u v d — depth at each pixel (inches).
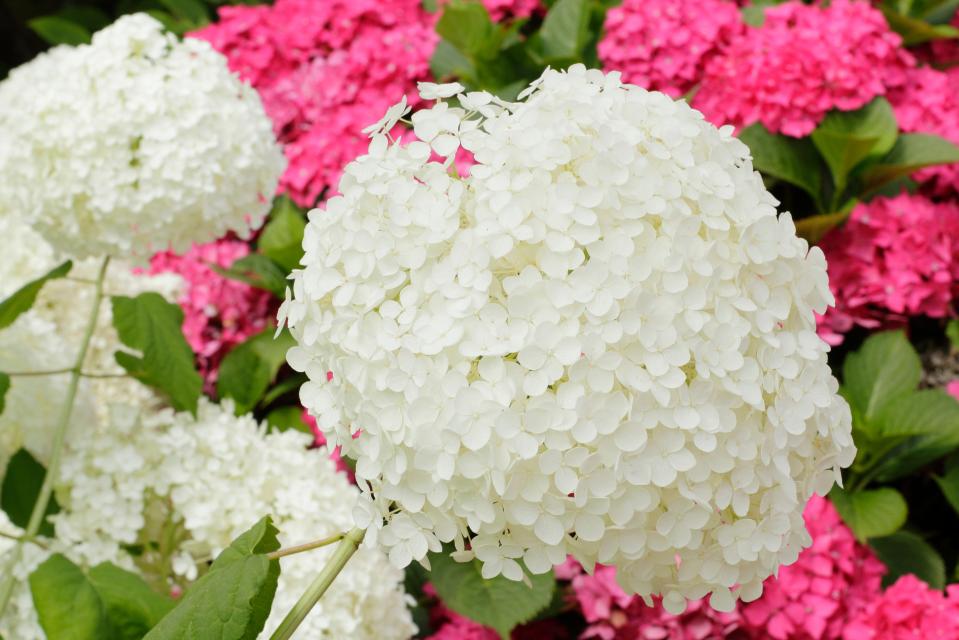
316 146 56.7
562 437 35.0
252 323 57.1
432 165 36.4
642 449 35.2
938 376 53.7
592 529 35.3
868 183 54.1
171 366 47.7
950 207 53.7
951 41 58.0
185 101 46.6
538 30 59.9
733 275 35.9
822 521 48.6
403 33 58.0
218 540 46.1
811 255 37.0
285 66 59.4
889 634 46.4
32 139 46.5
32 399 48.5
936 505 53.4
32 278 53.9
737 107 53.5
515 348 35.1
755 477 35.9
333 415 36.9
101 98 45.9
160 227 46.5
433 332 35.4
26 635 44.4
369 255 36.1
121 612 42.9
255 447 47.3
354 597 45.1
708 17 54.6
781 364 36.0
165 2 68.2
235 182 47.6
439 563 48.2
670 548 36.1
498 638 49.8
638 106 36.7
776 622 47.6
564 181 35.5
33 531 44.9
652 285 35.4
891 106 54.4
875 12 53.6
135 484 46.0
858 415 51.1
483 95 37.3
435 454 35.4
